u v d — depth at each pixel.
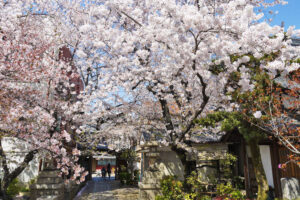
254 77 6.45
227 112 7.55
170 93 9.35
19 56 7.61
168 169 11.82
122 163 26.00
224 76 6.59
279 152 8.34
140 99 11.67
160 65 8.40
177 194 9.02
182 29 5.28
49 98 9.41
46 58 8.78
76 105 9.48
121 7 6.45
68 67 10.02
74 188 13.52
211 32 5.93
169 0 5.12
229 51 5.48
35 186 9.27
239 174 11.18
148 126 12.38
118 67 9.03
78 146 14.70
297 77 7.19
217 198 8.21
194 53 5.91
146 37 6.18
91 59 10.23
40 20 10.79
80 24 10.50
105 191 15.88
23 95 8.45
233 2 5.05
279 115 6.45
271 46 5.23
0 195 7.51
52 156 8.11
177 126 10.84
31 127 7.36
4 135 7.44
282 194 7.88
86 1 9.95
